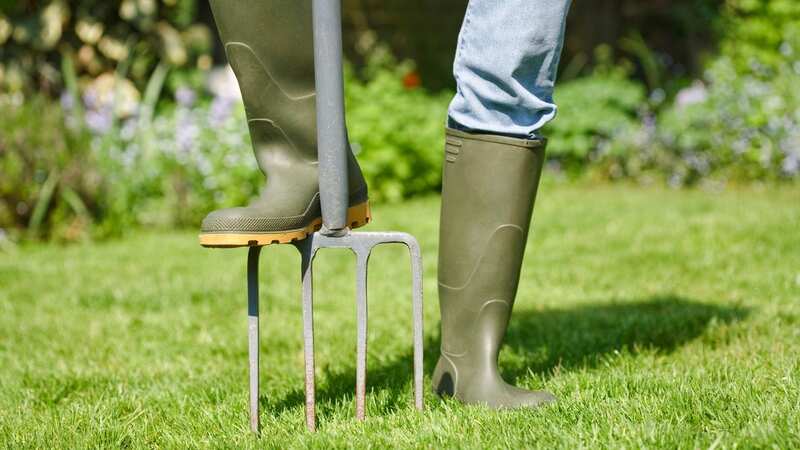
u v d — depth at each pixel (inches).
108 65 390.6
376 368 144.7
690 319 165.5
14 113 319.0
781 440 95.3
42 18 375.2
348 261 250.2
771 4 395.2
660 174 408.2
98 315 197.8
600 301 190.7
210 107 366.9
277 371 147.4
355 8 483.5
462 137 115.2
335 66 104.6
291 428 114.0
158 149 343.3
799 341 146.7
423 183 390.3
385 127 372.5
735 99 394.6
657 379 123.5
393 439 105.8
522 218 116.5
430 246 270.5
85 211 313.6
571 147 423.2
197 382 141.8
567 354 147.2
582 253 246.5
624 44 511.8
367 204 117.9
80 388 144.2
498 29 107.1
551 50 108.6
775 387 116.4
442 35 506.0
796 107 379.6
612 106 430.3
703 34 500.7
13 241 303.3
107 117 353.4
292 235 106.4
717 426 103.3
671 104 441.1
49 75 381.4
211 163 342.0
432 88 499.8
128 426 120.0
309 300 109.6
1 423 124.8
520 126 113.8
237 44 107.1
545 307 187.3
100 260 265.7
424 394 127.1
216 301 206.7
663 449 96.8
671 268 220.5
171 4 395.9
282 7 106.2
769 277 201.6
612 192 382.9
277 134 110.4
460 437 104.7
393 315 183.6
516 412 112.1
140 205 334.0
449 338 122.0
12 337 179.3
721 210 308.3
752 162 387.2
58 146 317.1
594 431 101.7
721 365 131.6
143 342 171.3
